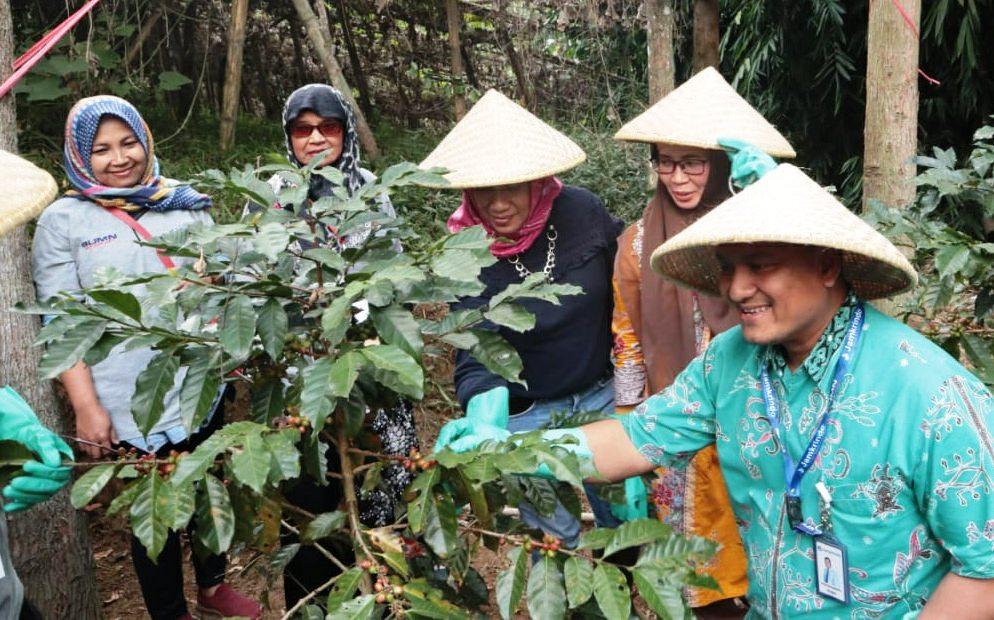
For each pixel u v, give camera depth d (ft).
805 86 25.72
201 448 5.18
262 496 5.61
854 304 5.50
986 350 8.22
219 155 23.18
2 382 9.09
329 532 5.86
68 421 13.99
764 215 5.15
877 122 12.30
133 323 5.74
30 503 5.98
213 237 5.46
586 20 28.76
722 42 27.17
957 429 5.04
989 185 8.69
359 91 32.50
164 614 9.68
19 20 23.17
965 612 5.15
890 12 12.00
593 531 5.41
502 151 8.49
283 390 6.15
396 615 5.10
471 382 9.05
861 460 5.33
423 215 20.03
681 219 8.54
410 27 33.14
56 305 5.57
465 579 6.37
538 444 5.41
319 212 5.92
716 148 8.16
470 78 34.35
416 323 5.52
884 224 8.69
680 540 5.29
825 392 5.43
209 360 5.71
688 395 6.40
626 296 8.90
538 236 9.05
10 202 5.13
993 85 23.62
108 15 21.68
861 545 5.43
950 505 5.09
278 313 5.62
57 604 9.59
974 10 21.18
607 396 9.53
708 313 8.21
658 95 18.80
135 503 5.10
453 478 5.73
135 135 9.21
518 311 5.75
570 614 5.60
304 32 32.63
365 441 6.77
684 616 5.02
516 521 6.17
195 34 29.37
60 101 21.09
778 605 5.94
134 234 9.12
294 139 10.08
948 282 8.09
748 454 5.97
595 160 24.86
